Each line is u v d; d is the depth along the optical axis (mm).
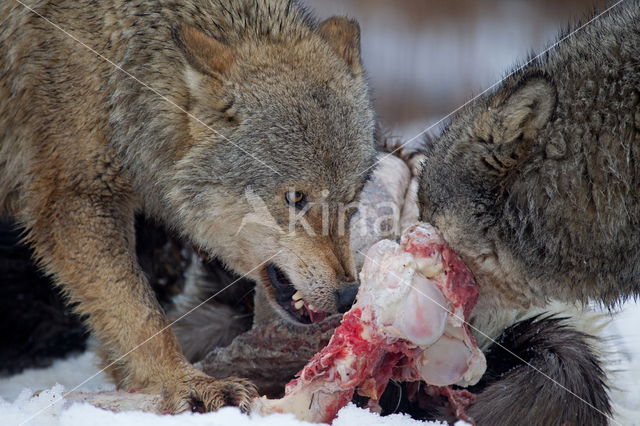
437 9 25422
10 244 11055
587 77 7781
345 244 9391
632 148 7598
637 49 7699
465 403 8367
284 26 10039
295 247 9258
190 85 9211
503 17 25266
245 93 9258
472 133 8047
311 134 9227
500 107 7816
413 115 22734
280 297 9586
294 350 8680
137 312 9156
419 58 24078
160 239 11195
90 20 9352
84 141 9352
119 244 9461
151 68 9391
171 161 9594
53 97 9344
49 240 9438
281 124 9211
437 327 7195
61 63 9320
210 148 9352
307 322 9195
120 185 9602
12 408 7801
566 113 7715
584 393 8305
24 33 9438
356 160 9492
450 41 24672
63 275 9398
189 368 8828
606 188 7648
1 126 9781
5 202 10180
